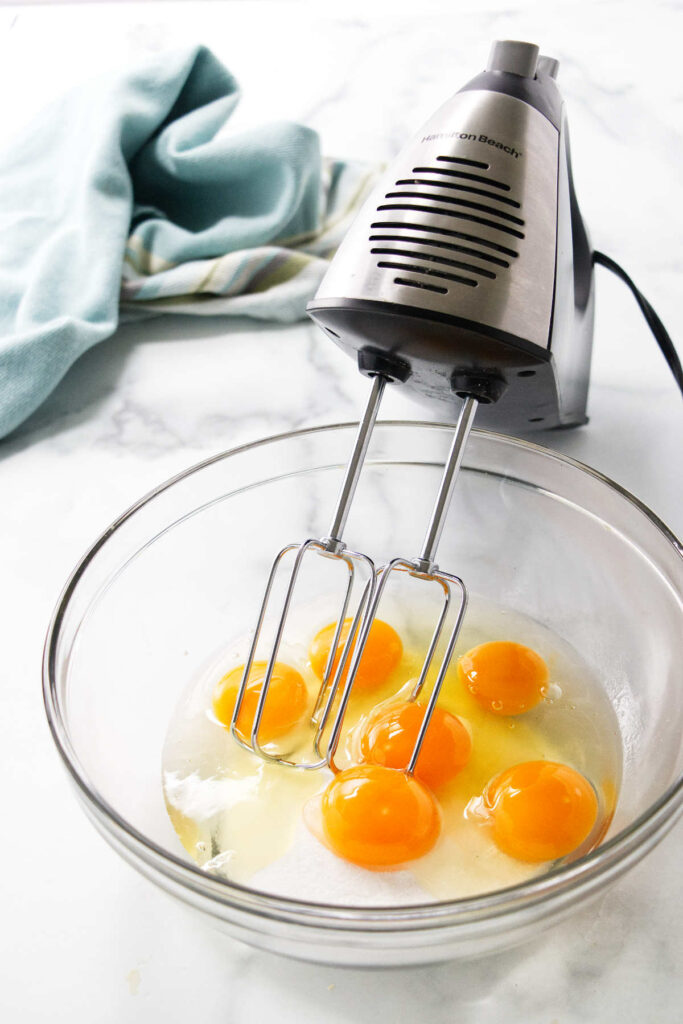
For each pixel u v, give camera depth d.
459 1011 0.48
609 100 0.91
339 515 0.51
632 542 0.56
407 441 0.61
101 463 0.71
